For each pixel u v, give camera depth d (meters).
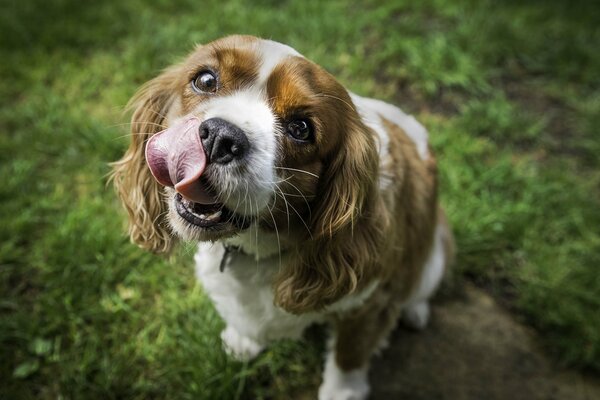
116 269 0.62
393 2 1.01
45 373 0.56
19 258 0.63
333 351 0.55
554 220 0.72
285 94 0.37
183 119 0.36
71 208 0.68
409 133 0.55
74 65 0.86
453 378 0.59
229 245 0.46
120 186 0.49
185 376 0.56
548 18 1.01
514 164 0.79
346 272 0.45
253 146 0.35
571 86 0.91
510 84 0.91
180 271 0.63
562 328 0.62
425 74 0.88
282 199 0.39
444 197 0.72
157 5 0.98
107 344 0.58
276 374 0.58
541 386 0.59
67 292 0.60
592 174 0.80
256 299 0.49
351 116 0.41
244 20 0.93
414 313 0.61
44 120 0.77
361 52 0.92
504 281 0.67
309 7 0.98
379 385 0.58
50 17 0.93
